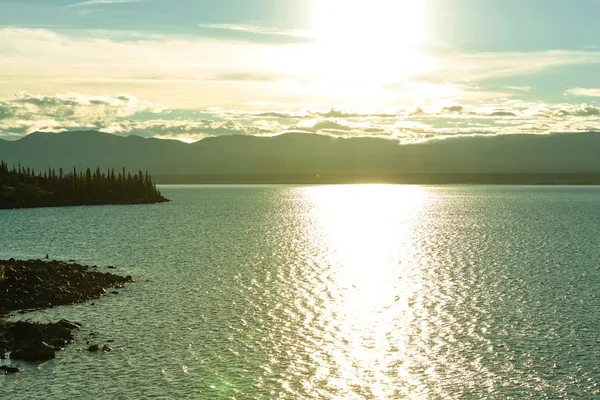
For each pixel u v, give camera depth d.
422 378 47.91
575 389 45.50
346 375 48.47
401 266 102.50
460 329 60.31
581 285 82.62
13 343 54.69
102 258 114.06
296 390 45.75
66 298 71.56
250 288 80.88
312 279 88.19
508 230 178.12
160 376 48.12
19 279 72.75
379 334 58.78
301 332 59.53
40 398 44.28
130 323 62.41
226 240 150.00
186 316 65.38
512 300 73.00
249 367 50.03
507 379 47.47
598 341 56.00
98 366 50.09
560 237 154.88
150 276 90.81
